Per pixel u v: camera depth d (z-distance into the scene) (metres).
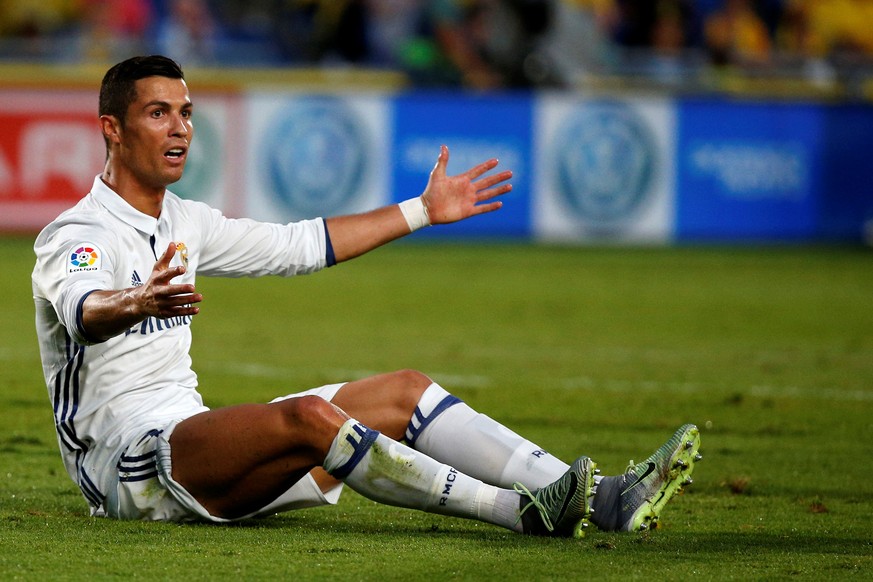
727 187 63.94
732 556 13.86
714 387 29.53
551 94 62.66
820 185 64.50
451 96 61.81
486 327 40.25
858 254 61.91
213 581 12.30
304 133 60.66
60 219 14.80
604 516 14.93
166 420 15.06
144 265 15.18
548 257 59.88
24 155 58.84
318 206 61.03
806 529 15.85
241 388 28.28
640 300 47.06
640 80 70.69
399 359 33.34
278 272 16.75
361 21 71.69
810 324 41.72
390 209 16.95
